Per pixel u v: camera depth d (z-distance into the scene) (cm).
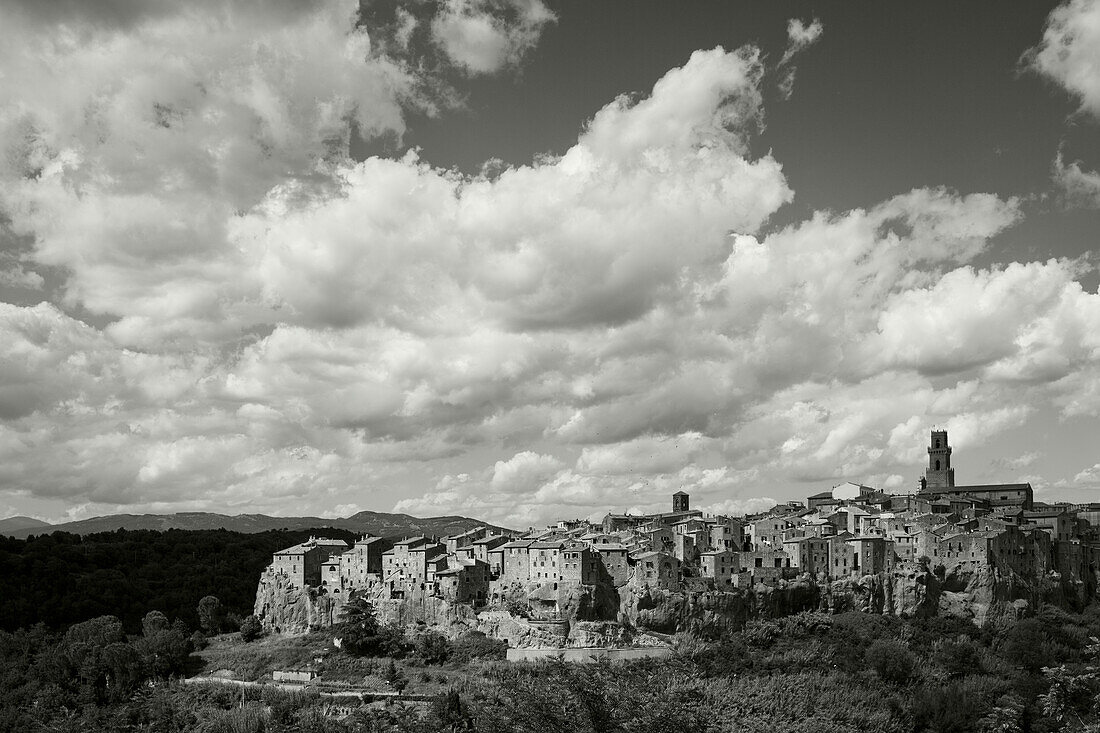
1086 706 12362
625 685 15088
